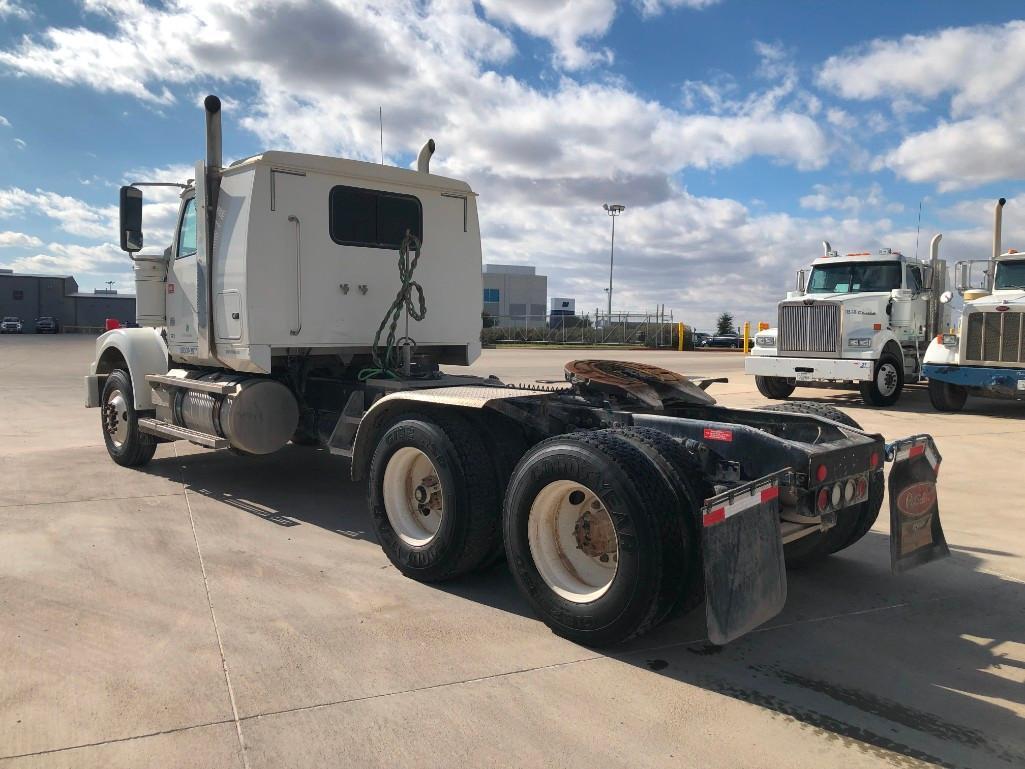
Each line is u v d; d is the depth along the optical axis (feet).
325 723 9.50
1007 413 41.39
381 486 15.20
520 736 9.29
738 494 10.84
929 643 12.31
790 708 10.12
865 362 42.60
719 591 10.45
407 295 19.56
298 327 19.06
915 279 47.60
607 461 11.30
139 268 22.88
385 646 11.76
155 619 12.66
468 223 22.33
